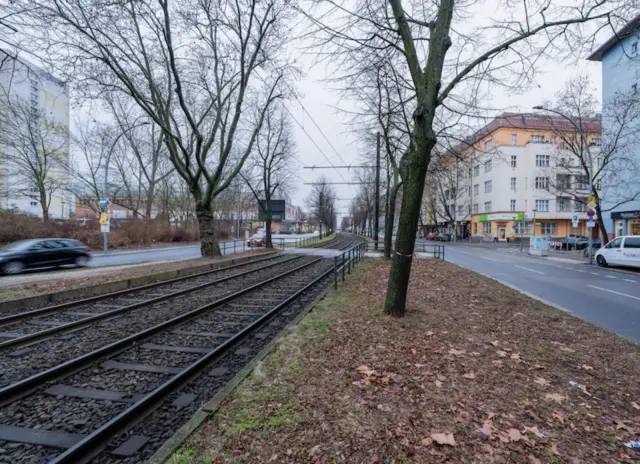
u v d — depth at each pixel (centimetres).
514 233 4662
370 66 768
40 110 2784
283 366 405
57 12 988
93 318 686
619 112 2028
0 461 273
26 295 845
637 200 2375
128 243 3177
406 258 621
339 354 442
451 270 1365
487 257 2311
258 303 850
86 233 2778
